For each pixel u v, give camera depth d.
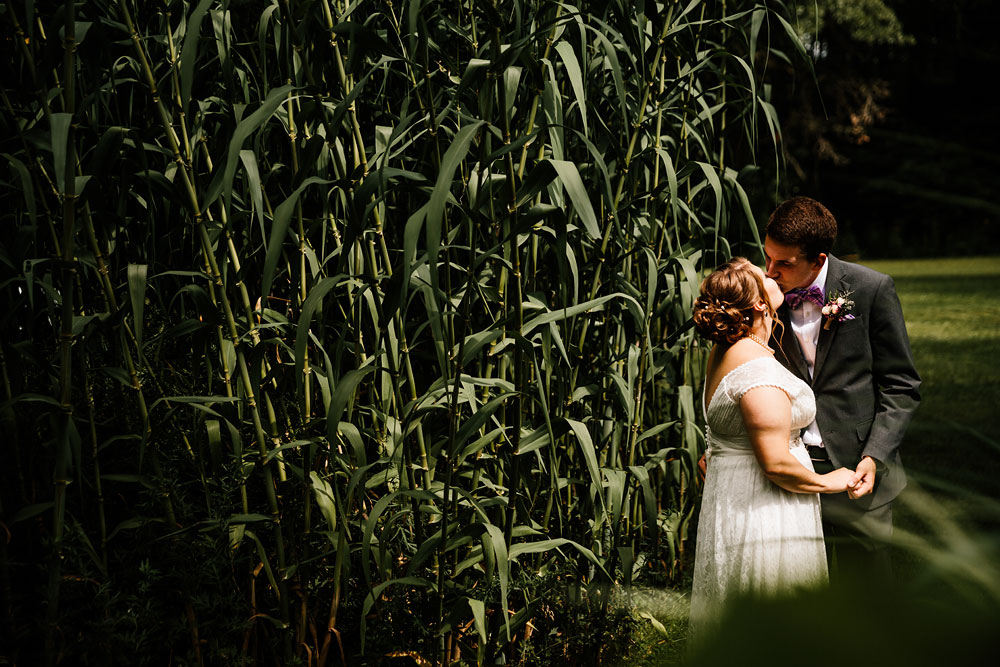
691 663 0.42
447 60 2.08
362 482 1.90
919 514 0.59
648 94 2.28
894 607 0.41
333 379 1.86
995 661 0.38
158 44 2.05
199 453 2.03
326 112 1.95
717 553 2.14
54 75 1.94
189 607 1.96
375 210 1.93
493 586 1.97
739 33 2.66
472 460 2.33
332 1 2.18
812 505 2.13
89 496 2.17
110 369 1.85
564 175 1.61
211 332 2.08
